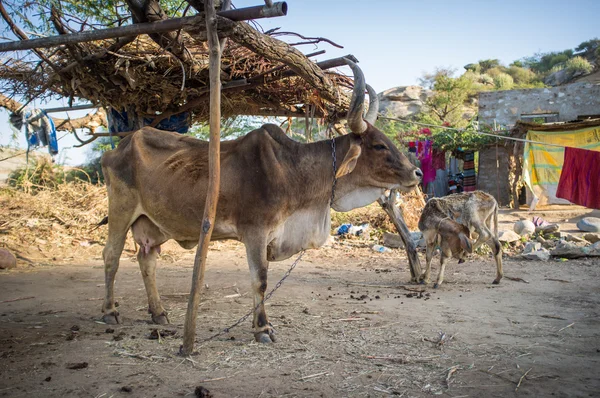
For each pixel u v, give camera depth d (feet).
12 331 15.58
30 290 22.12
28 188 43.06
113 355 13.33
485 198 23.21
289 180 15.19
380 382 11.53
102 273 26.58
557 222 49.90
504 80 185.26
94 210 38.86
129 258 30.81
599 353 13.48
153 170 15.98
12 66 22.95
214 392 10.95
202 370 12.28
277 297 20.51
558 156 56.80
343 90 22.68
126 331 15.70
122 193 16.55
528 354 13.38
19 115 28.32
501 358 13.08
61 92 24.25
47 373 12.05
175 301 19.99
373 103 16.78
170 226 15.87
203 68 22.09
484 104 84.12
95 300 20.26
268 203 14.67
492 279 24.27
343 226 39.14
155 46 21.61
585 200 43.93
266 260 14.75
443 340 14.46
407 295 20.61
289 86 23.86
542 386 11.31
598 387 11.24
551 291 21.33
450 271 26.66
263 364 12.64
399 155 16.19
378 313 17.66
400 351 13.62
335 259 31.09
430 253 23.27
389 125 91.56
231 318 17.13
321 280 24.50
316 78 18.80
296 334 15.17
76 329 15.75
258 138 15.14
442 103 126.41
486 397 10.77
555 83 204.54
